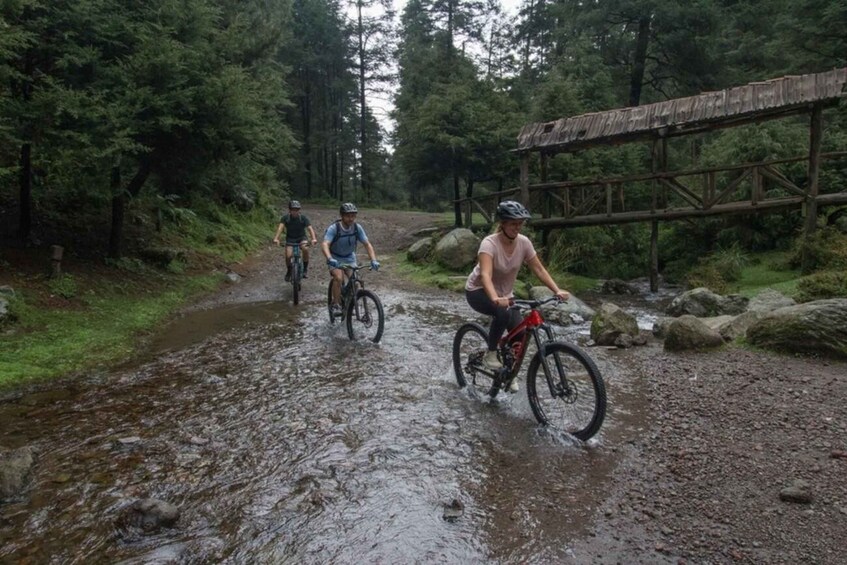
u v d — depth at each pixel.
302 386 5.63
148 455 4.08
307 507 3.35
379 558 2.86
